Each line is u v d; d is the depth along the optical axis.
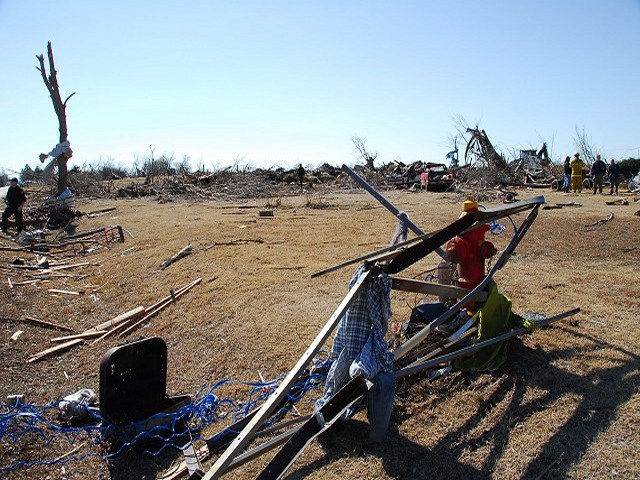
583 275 7.98
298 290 8.46
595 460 3.68
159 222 17.70
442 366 5.12
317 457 4.05
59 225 20.34
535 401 4.45
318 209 19.61
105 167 48.91
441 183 25.38
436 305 5.55
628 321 5.96
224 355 6.28
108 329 7.75
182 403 4.84
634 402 4.27
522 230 5.48
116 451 4.40
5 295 9.59
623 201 15.67
